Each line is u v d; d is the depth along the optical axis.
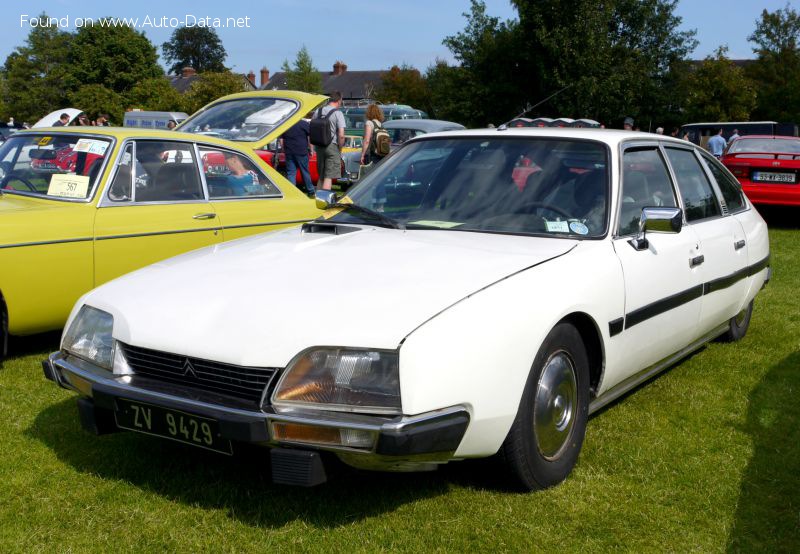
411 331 2.70
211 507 3.09
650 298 3.79
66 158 5.41
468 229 3.73
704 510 3.13
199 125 8.00
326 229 3.83
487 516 3.03
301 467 2.66
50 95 66.56
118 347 3.06
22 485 3.26
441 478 3.33
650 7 39.34
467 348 2.76
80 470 3.42
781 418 4.19
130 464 3.47
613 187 3.81
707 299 4.45
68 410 4.14
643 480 3.38
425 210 3.93
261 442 2.67
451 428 2.69
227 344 2.79
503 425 2.89
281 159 13.45
